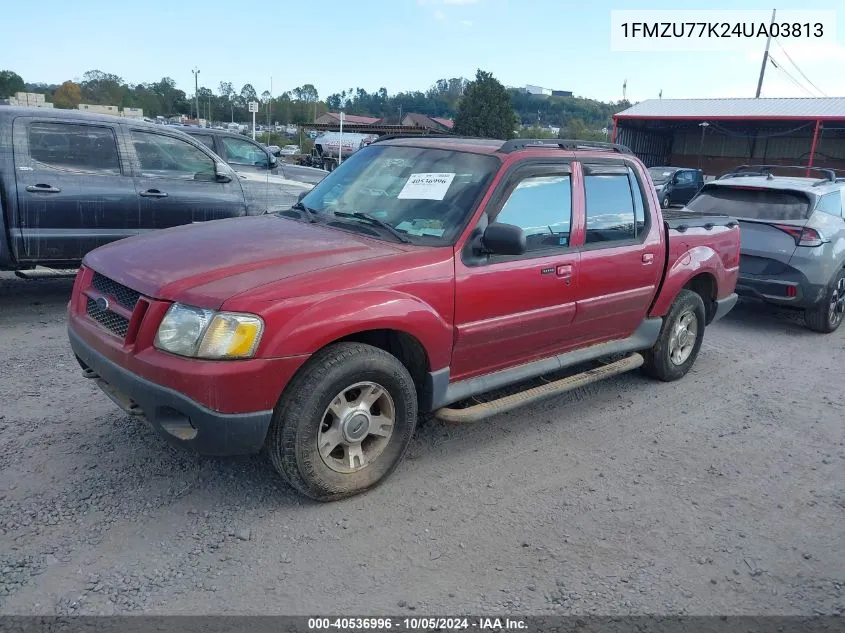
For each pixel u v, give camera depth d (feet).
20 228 21.33
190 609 9.37
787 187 26.27
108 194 22.91
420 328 12.21
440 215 13.47
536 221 14.43
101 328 11.98
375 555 10.83
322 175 53.42
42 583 9.62
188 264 11.62
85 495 11.78
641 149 149.28
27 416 14.58
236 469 12.96
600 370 16.88
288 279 11.09
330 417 11.77
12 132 21.06
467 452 14.55
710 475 14.40
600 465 14.47
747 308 30.66
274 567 10.36
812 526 12.71
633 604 10.16
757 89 144.36
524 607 9.91
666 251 17.80
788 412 18.28
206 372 10.32
